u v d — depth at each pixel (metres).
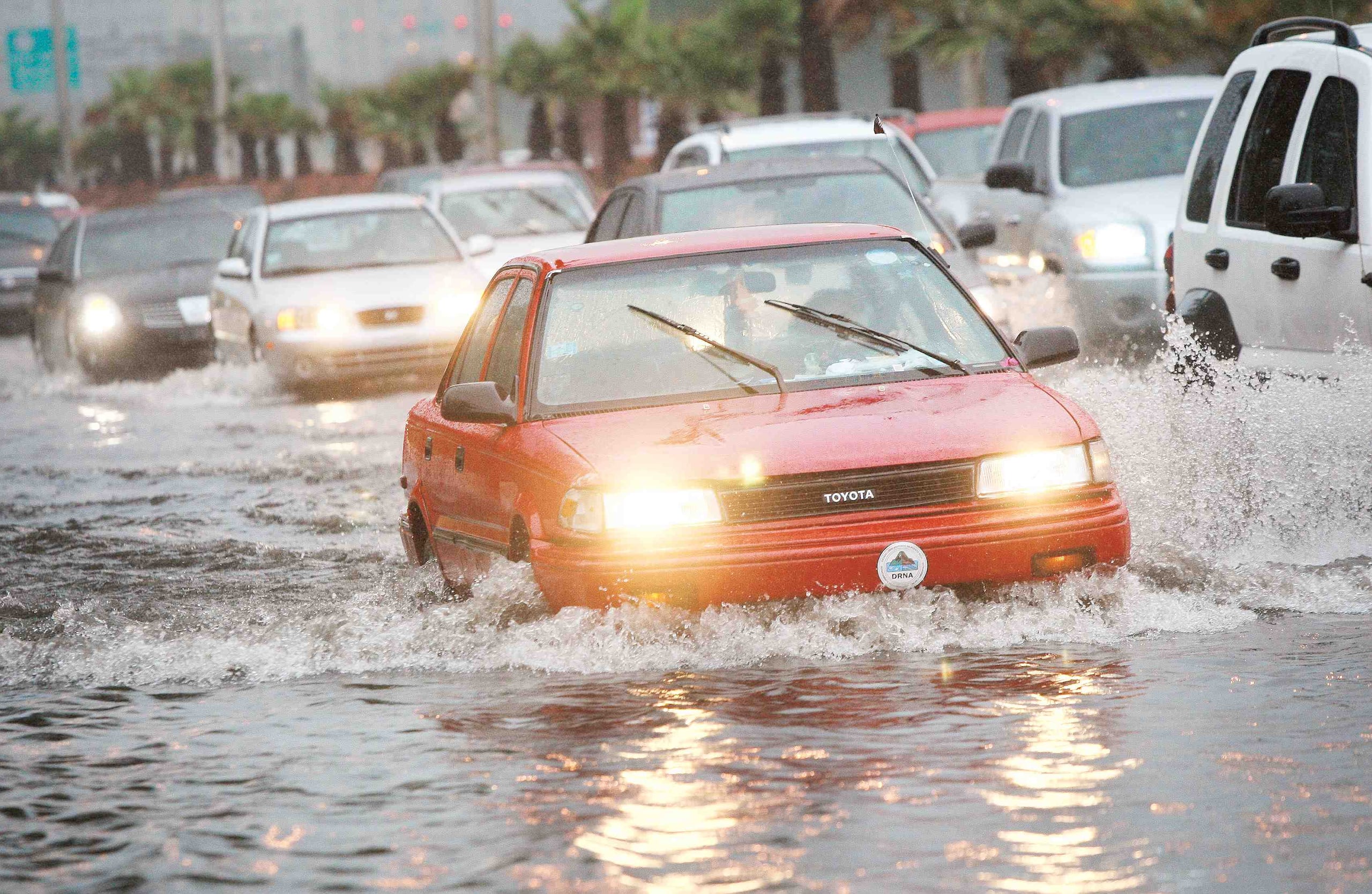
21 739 18.66
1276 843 13.49
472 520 23.72
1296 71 28.80
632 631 20.05
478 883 13.44
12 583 28.12
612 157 146.25
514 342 23.84
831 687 18.56
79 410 58.03
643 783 15.68
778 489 20.12
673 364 22.58
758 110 131.75
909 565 20.02
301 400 57.78
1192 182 31.80
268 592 26.58
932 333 23.34
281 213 61.81
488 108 141.62
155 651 22.31
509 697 19.05
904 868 13.29
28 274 105.00
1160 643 20.00
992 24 92.69
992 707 17.53
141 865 14.34
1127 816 14.20
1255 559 24.72
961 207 58.66
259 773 16.83
